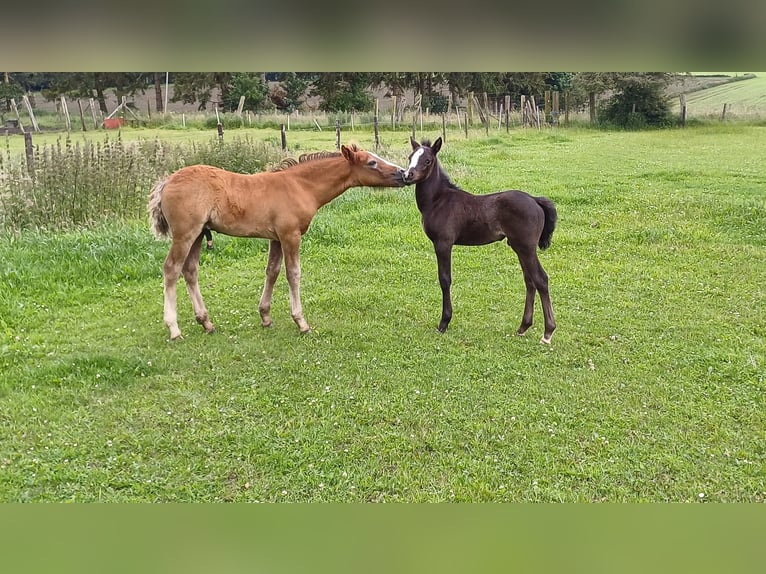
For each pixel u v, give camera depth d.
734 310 6.57
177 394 4.86
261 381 5.11
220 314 6.60
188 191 5.56
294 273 5.96
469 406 4.71
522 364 5.41
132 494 3.72
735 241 8.91
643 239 9.11
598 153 18.67
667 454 4.08
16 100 31.12
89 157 9.67
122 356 5.38
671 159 17.03
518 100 36.50
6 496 3.66
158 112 30.95
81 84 32.56
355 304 6.84
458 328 6.21
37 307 6.59
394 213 10.48
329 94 33.31
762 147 19.47
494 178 13.59
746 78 38.94
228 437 4.29
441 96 35.28
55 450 4.10
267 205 5.79
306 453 4.12
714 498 3.70
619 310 6.63
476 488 3.79
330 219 9.97
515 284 7.50
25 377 5.04
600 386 5.00
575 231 9.61
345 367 5.36
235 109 33.25
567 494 3.73
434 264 8.22
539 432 4.36
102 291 7.12
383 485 3.82
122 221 9.05
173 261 5.73
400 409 4.68
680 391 4.90
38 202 8.80
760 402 4.71
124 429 4.37
